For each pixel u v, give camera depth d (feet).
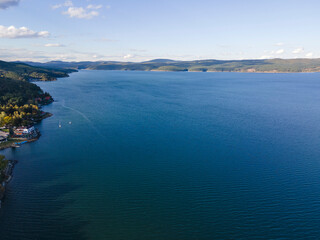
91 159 380.99
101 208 266.57
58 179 322.96
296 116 653.30
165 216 255.29
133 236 230.48
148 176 330.13
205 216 254.88
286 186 305.53
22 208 264.52
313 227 239.09
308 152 402.52
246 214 257.14
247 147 423.64
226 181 317.01
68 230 236.22
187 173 337.11
